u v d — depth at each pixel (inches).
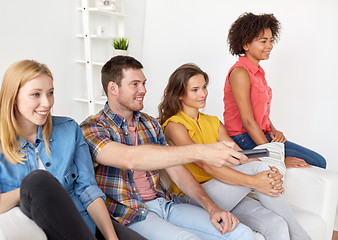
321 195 80.2
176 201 71.2
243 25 94.0
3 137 51.4
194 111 80.0
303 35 138.7
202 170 78.5
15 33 130.8
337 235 103.9
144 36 175.6
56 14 144.7
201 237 63.6
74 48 154.9
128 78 65.5
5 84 51.5
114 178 63.2
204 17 159.8
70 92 155.5
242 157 53.4
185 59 166.2
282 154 83.7
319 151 139.8
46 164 54.4
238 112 95.4
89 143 61.9
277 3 142.9
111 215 62.2
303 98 140.9
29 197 43.4
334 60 134.0
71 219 44.5
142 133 69.9
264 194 69.5
